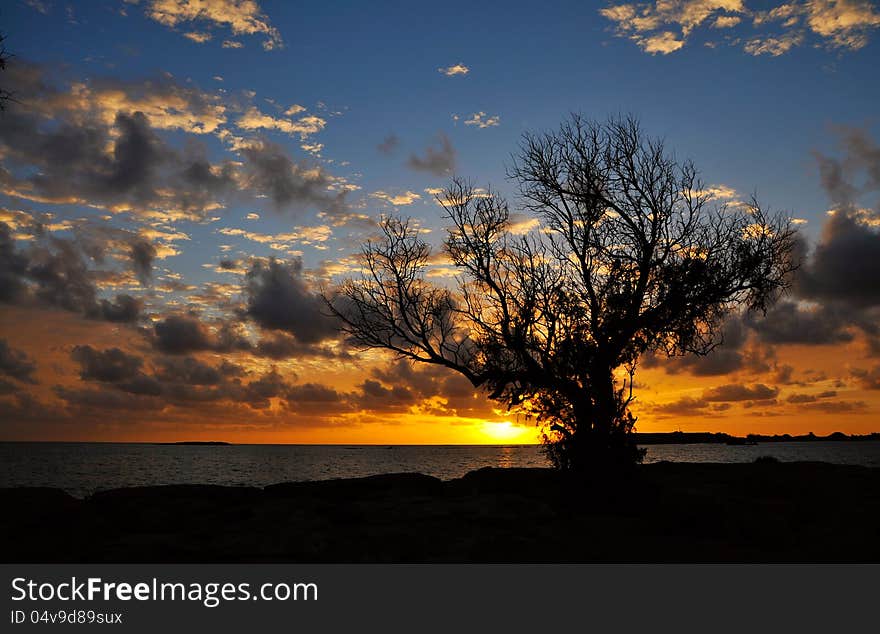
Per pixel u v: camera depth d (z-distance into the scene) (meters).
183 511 17.80
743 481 23.83
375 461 129.75
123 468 92.69
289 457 170.88
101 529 15.73
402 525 16.50
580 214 24.39
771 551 13.99
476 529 16.11
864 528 16.25
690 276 22.02
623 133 24.34
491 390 23.25
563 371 21.81
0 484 55.28
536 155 25.28
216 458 157.12
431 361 24.06
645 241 23.16
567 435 21.95
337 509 17.97
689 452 146.75
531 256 23.86
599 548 14.22
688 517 16.33
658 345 23.11
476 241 24.27
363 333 24.81
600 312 22.39
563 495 21.12
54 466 97.56
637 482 20.83
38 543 14.29
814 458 97.38
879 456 112.62
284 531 15.25
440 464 111.06
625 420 21.64
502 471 25.98
